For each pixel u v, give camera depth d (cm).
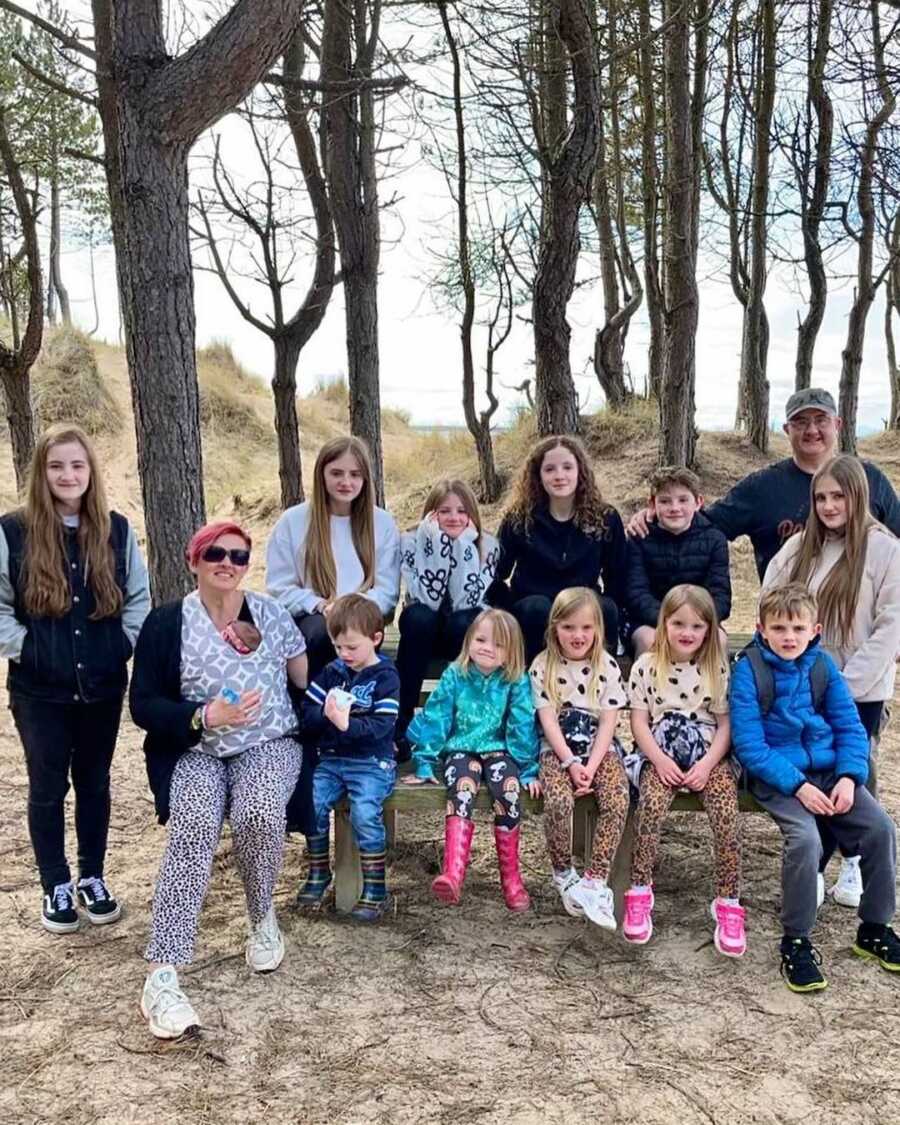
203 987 342
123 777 542
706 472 1224
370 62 839
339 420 2381
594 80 732
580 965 360
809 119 1175
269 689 356
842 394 1276
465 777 386
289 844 468
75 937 373
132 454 1870
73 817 484
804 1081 294
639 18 1109
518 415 1530
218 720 332
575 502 458
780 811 363
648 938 375
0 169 1181
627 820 392
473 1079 294
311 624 425
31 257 975
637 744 392
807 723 369
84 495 360
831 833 371
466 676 407
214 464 1875
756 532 475
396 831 483
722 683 388
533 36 847
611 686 397
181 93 506
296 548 448
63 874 378
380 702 386
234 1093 288
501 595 470
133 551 377
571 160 738
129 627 373
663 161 1278
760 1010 331
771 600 371
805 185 1205
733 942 361
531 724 399
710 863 449
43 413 1867
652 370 1508
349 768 389
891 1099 286
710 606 385
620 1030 319
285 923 387
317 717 370
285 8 493
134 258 540
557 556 456
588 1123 276
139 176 528
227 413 2025
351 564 441
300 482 958
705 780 377
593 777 384
